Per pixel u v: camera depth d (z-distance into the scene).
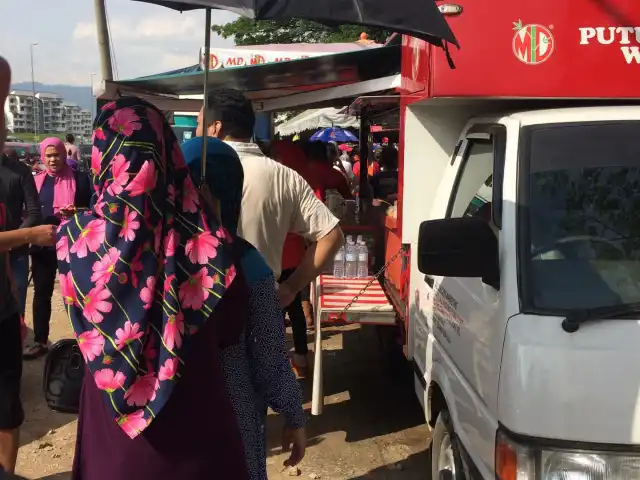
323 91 6.32
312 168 6.56
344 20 1.78
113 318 1.72
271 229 3.16
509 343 2.27
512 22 3.10
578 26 3.08
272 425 4.82
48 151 5.96
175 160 1.88
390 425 4.81
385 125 7.32
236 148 3.26
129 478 1.78
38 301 6.08
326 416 4.96
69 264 1.77
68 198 6.00
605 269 2.42
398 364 5.47
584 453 2.05
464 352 2.84
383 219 5.64
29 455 4.41
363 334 7.02
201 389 1.85
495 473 2.28
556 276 2.41
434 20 1.95
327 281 5.16
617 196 2.58
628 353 2.11
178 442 1.81
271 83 6.32
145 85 6.27
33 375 5.80
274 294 2.30
